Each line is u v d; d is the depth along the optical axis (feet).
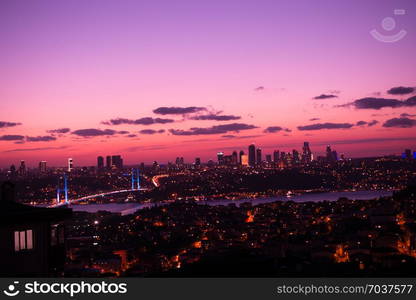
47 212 88.12
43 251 86.99
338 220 426.10
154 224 478.59
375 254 212.64
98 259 248.73
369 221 389.39
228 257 95.81
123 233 408.46
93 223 451.94
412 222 342.03
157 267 251.39
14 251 84.33
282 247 254.27
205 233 415.64
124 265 256.52
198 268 89.15
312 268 117.19
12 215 84.58
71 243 331.77
